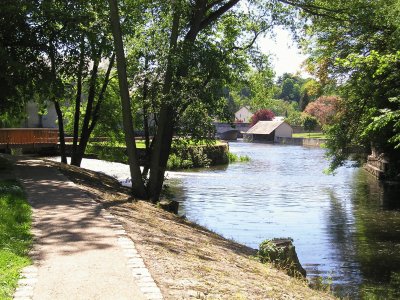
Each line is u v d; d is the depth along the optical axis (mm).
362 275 12055
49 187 12047
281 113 142000
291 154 65000
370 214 20969
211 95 15891
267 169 43156
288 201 24609
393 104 18984
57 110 23188
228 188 29484
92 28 16344
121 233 7734
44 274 5688
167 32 18141
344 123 22531
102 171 29312
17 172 14797
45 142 36562
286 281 8234
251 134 115688
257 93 22250
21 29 15672
